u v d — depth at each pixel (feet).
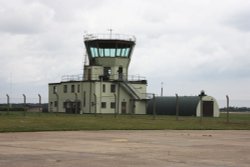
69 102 273.75
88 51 284.20
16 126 95.40
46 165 38.60
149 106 262.67
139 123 122.62
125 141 64.03
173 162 41.37
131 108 270.87
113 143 60.34
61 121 122.83
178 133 85.92
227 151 51.60
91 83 261.03
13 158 43.06
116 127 101.60
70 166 38.22
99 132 85.71
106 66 278.67
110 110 265.34
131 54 284.82
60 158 43.37
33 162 40.37
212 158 44.70
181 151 50.90
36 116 163.73
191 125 116.57
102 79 268.21
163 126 109.19
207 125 118.52
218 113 247.50
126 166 38.60
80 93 267.59
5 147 53.47
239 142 65.16
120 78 275.18
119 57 278.87
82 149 51.85
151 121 137.49
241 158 44.93
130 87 269.64
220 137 76.02
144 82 275.18
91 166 38.37
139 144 59.31
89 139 67.05
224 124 125.18
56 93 286.25
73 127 98.12
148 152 49.37
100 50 279.90
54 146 55.11
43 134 77.82
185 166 38.99
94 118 155.84
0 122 109.91
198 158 44.57
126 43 280.31
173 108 245.24
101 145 57.11
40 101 186.39
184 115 239.09
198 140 67.97
